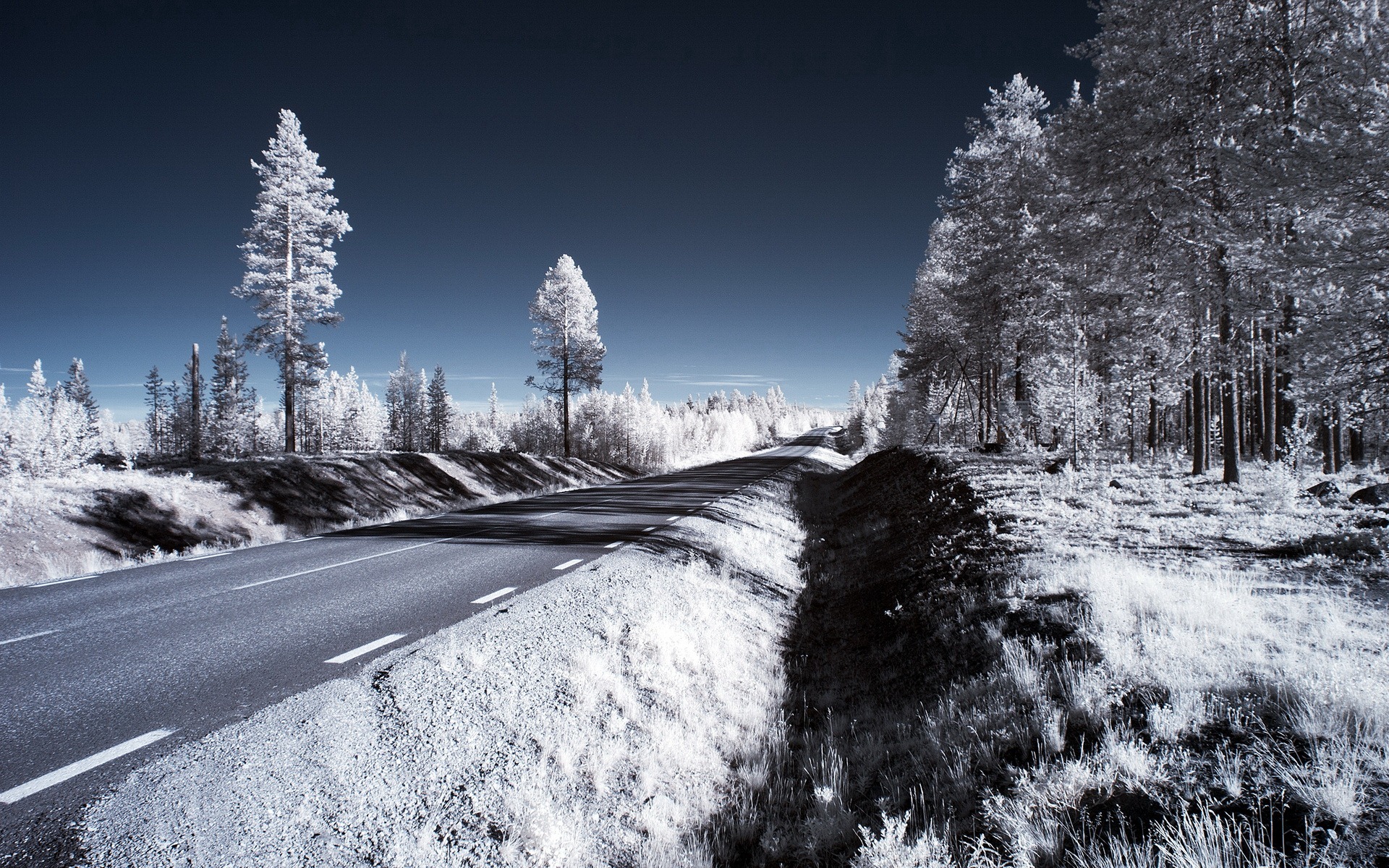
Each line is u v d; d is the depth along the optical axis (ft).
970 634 19.47
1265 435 66.95
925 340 94.07
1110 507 33.40
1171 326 51.24
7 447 70.85
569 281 116.37
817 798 13.44
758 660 23.04
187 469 58.49
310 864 9.52
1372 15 34.96
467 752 13.07
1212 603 16.08
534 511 52.08
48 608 21.61
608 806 12.85
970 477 46.14
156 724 12.86
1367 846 7.27
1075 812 9.80
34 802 10.03
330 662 16.42
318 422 232.73
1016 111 75.77
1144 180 46.26
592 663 17.87
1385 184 28.55
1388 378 29.63
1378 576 18.47
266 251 78.48
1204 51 41.81
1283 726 10.12
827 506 72.13
